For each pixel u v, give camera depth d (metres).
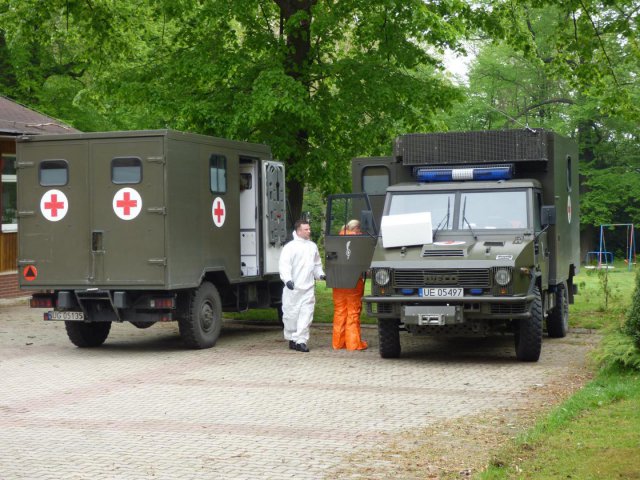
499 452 7.98
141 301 15.64
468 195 15.00
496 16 23.56
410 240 14.41
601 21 20.44
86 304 15.80
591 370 13.23
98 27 24.91
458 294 13.63
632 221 53.94
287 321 16.05
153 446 8.88
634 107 22.08
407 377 12.94
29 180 15.84
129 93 22.56
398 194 15.24
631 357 11.86
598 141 51.75
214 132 21.78
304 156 22.45
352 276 15.88
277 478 7.66
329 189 23.33
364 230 14.85
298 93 20.64
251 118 20.20
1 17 24.41
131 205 15.30
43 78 37.03
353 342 16.09
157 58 23.67
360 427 9.64
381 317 13.98
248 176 18.11
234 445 8.88
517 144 15.27
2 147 25.48
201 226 16.12
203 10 21.80
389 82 22.44
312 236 49.06
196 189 16.00
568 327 18.03
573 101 49.31
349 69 22.55
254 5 21.97
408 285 13.84
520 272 13.66
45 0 23.92
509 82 49.78
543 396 11.27
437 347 16.38
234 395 11.64
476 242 14.29
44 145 15.73
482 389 11.84
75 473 7.90
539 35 46.06
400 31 22.66
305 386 12.27
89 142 15.50
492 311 13.64
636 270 12.72
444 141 15.49
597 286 25.09
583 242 53.38
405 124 22.81
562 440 8.34
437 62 23.45
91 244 15.50
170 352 15.86
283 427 9.69
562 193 16.64
